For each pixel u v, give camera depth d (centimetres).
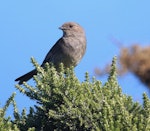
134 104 1180
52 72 1238
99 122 1157
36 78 1235
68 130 1192
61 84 1202
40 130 1219
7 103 1162
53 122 1202
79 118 1162
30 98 1234
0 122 1120
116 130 1126
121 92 1224
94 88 1202
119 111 1155
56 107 1205
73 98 1182
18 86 1238
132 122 1145
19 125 1227
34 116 1231
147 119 1141
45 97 1220
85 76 1261
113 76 1288
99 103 1188
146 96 1171
